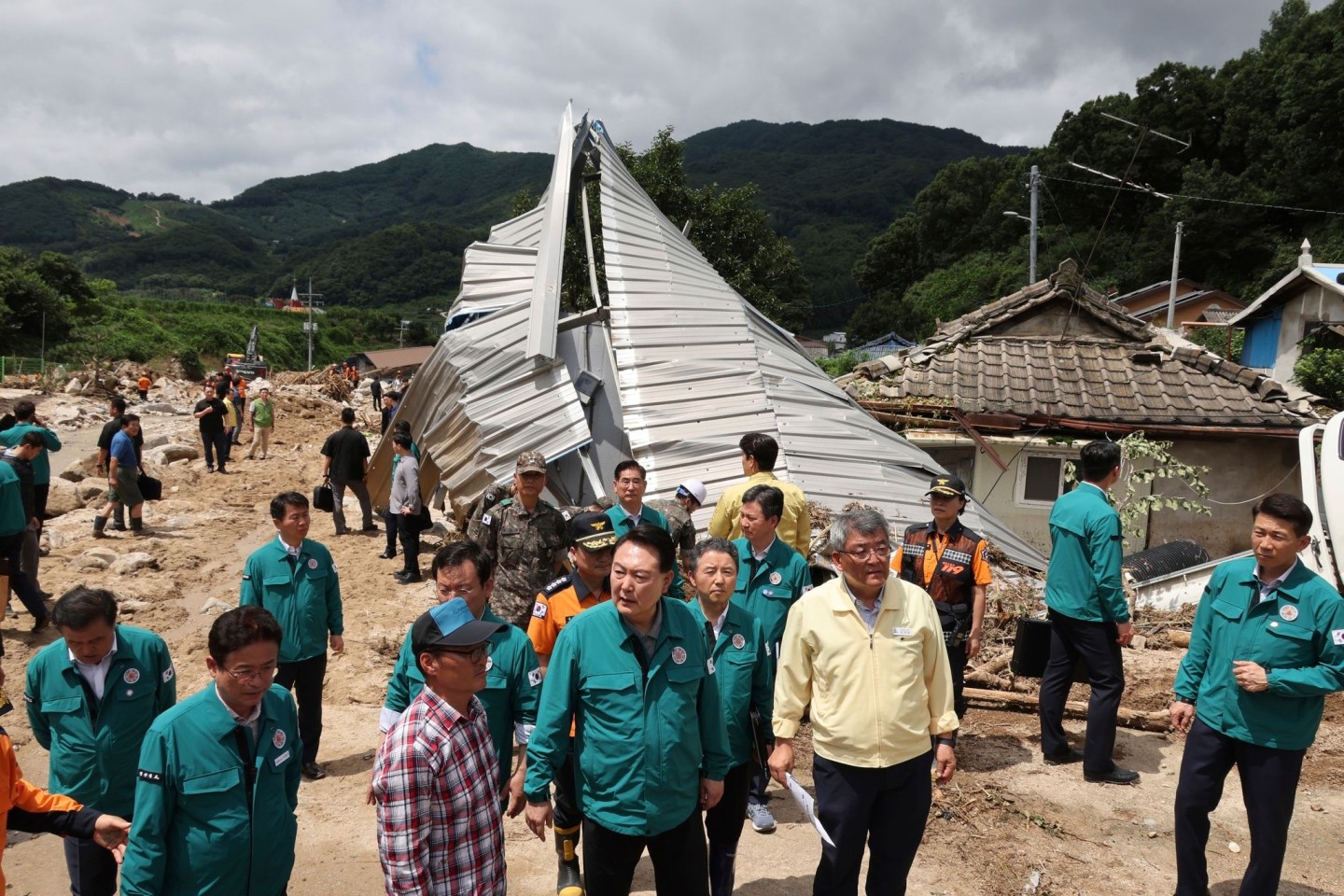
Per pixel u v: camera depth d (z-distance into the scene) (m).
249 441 23.16
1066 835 4.94
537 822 3.47
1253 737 3.91
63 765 3.96
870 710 3.66
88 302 61.47
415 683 4.23
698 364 10.82
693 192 31.08
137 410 28.70
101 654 3.92
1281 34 46.53
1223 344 27.31
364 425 28.95
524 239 13.75
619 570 3.43
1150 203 41.84
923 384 13.29
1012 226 50.69
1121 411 12.62
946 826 5.02
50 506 14.05
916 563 5.74
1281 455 12.40
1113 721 5.49
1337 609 3.81
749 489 4.98
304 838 5.09
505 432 10.45
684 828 3.55
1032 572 9.02
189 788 3.07
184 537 12.59
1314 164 35.16
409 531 10.67
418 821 2.86
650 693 3.48
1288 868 4.62
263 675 3.14
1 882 3.16
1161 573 10.09
